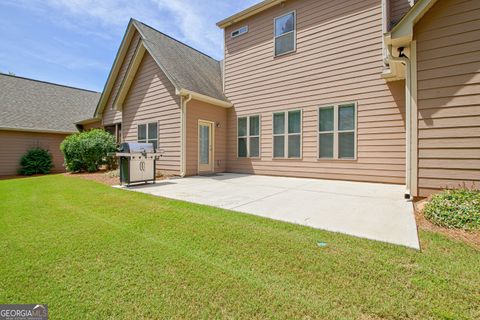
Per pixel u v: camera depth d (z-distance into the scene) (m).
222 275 2.24
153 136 10.17
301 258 2.49
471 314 1.69
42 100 16.20
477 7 4.15
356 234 3.08
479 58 4.13
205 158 9.98
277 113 9.25
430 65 4.52
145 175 7.41
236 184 7.30
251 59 10.03
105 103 13.61
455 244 2.73
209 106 10.05
